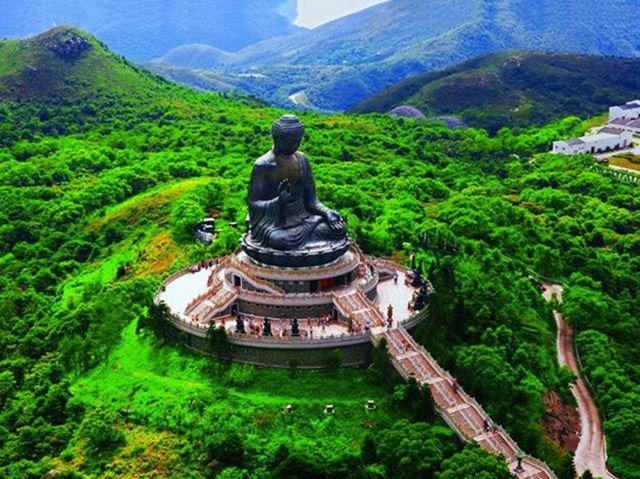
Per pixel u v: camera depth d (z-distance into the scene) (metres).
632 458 98.56
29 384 117.69
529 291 134.62
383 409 99.69
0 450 103.62
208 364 108.75
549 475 89.25
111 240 189.25
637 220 182.25
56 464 98.62
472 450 87.00
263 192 123.12
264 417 99.44
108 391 109.75
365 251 148.50
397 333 108.75
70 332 128.38
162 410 103.50
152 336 118.00
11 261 177.75
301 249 120.69
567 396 111.00
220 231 164.88
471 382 104.44
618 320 129.75
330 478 88.44
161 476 94.38
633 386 111.25
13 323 143.88
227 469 92.06
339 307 114.31
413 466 87.81
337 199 177.75
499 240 159.62
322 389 103.56
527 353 112.94
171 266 150.75
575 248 156.50
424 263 142.75
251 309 117.50
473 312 120.25
